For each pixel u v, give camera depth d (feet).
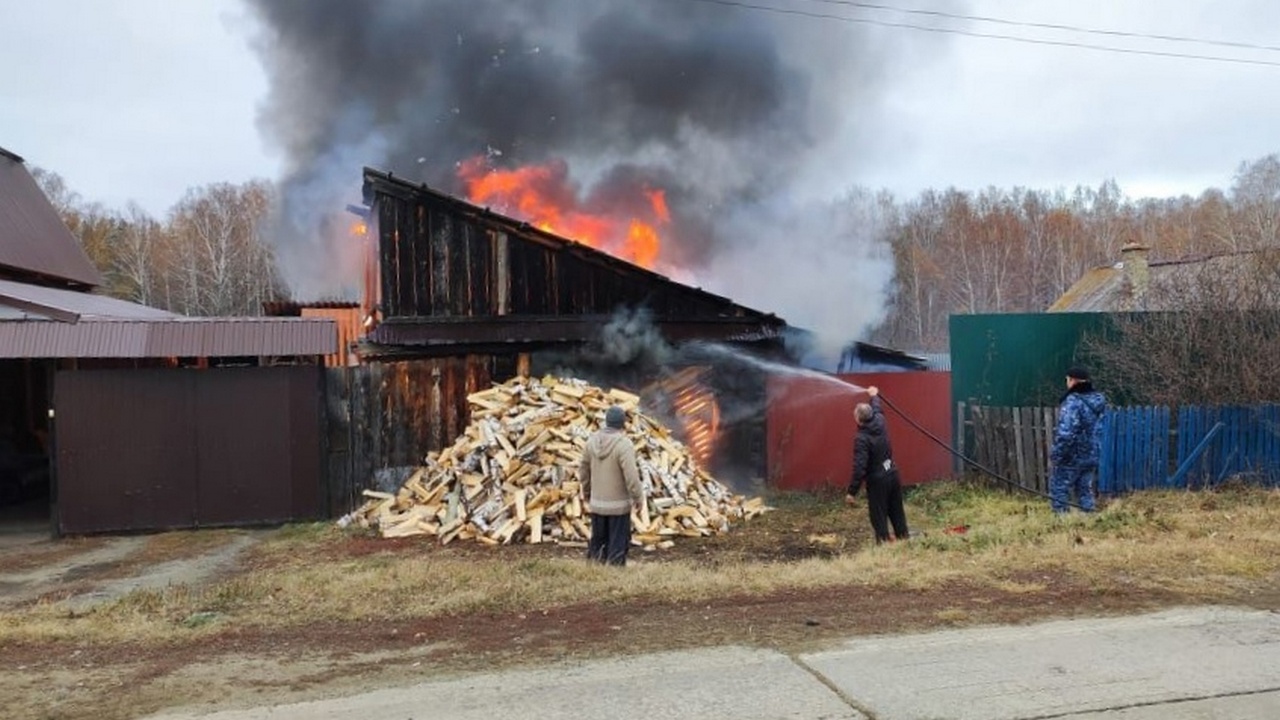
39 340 33.45
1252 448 35.81
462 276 42.11
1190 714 12.50
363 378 37.17
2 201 59.47
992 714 12.51
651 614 17.75
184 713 12.88
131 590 24.56
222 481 34.99
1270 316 36.29
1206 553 21.63
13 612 20.27
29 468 47.55
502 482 33.17
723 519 33.91
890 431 43.86
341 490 36.65
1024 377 39.70
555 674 14.23
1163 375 36.94
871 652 15.05
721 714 12.53
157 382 34.65
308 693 13.61
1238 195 183.42
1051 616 17.15
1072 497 30.30
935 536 26.37
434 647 15.89
